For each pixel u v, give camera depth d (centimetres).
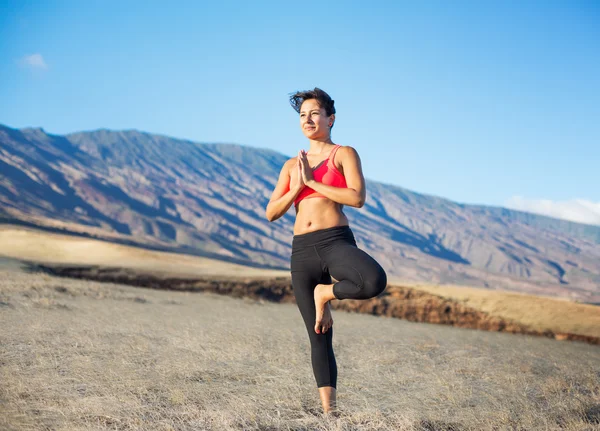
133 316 1109
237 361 650
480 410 479
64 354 606
